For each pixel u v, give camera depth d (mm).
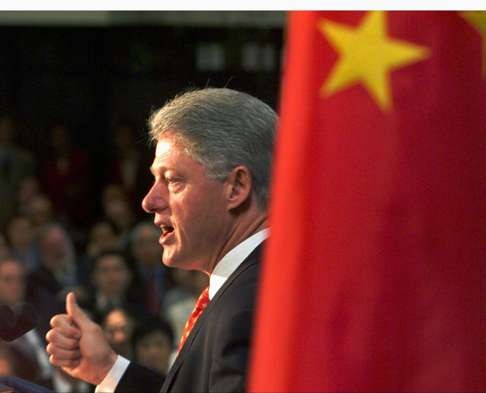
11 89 19328
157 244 13031
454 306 3117
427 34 3115
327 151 3115
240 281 4129
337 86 3113
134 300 12570
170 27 18344
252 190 4230
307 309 3131
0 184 17734
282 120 3172
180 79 18375
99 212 18359
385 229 3096
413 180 3094
